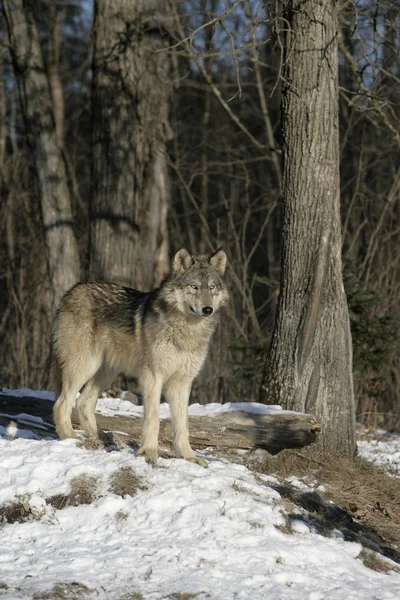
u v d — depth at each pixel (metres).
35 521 8.95
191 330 10.66
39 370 21.52
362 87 18.42
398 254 23.11
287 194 13.54
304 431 12.45
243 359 20.73
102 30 18.39
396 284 22.70
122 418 12.76
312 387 13.28
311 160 13.28
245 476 10.73
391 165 31.55
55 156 19.78
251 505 9.41
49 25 34.28
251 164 39.94
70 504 9.26
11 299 24.55
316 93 13.23
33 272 24.31
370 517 11.16
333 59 13.33
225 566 7.96
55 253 19.77
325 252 13.30
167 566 7.89
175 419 11.04
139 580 7.58
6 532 8.76
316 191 13.30
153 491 9.36
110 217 18.42
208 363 21.81
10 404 13.02
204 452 12.52
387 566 9.23
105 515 8.98
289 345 13.45
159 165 19.44
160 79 19.12
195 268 10.78
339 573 8.36
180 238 28.62
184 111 36.25
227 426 12.52
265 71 38.59
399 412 21.31
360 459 13.34
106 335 11.60
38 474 9.69
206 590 7.38
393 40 19.23
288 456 12.66
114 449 11.44
